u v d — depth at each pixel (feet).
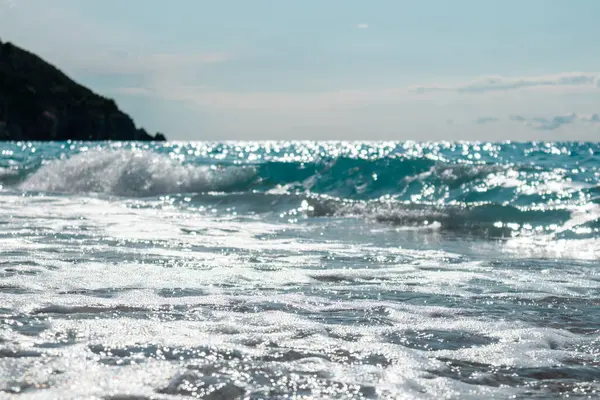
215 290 15.67
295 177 53.52
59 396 7.93
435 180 45.34
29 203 40.60
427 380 9.00
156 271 18.17
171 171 54.75
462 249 25.20
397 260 21.59
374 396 8.28
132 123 427.33
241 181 53.78
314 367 9.45
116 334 11.02
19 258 19.69
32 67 418.10
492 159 75.46
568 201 36.45
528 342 11.15
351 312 13.51
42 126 369.91
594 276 18.65
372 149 135.03
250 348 10.39
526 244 27.14
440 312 13.69
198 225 31.50
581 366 9.77
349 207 37.83
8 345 10.19
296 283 16.97
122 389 8.26
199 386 8.46
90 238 24.95
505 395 8.43
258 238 27.25
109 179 53.93
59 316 12.40
